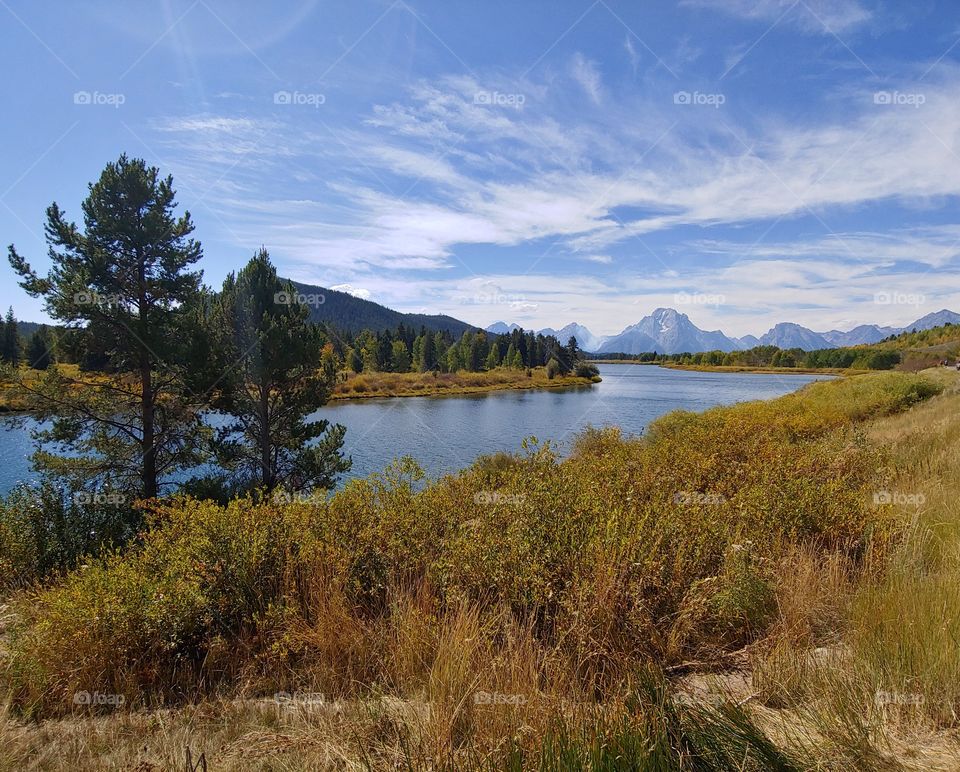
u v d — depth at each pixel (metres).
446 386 68.25
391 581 4.13
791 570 4.08
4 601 6.06
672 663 3.29
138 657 3.70
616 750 2.13
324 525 4.64
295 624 3.77
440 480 6.16
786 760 2.16
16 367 12.51
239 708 3.12
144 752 2.70
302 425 15.12
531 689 2.65
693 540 4.12
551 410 42.84
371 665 3.46
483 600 3.81
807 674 2.85
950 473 7.54
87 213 12.87
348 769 2.36
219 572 4.18
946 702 2.47
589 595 3.46
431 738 2.48
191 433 13.78
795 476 5.91
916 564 4.25
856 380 27.17
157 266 13.66
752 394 57.06
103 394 13.04
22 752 2.78
